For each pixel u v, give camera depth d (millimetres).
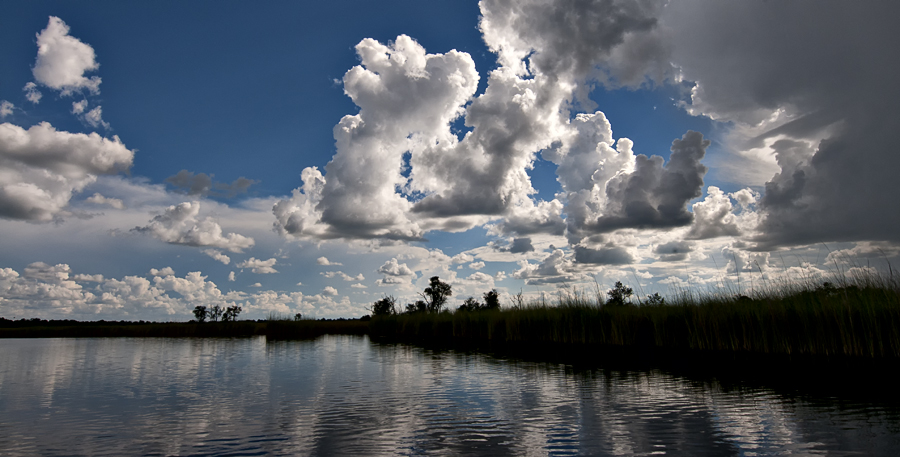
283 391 11203
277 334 38500
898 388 9953
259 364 17031
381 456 6199
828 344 13992
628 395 10000
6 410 9391
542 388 11023
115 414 8938
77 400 10414
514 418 8141
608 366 14562
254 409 9203
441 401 9719
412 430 7465
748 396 9594
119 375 14430
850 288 14281
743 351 16203
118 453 6547
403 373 14055
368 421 8094
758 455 6012
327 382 12477
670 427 7371
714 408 8617
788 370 12555
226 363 17500
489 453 6258
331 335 38688
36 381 13312
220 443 6926
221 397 10531
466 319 31625
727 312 17094
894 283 13453
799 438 6684
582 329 22219
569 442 6684
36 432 7691
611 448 6387
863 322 13203
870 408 8344
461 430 7406
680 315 18828
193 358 19578
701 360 15195
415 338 32031
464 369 14695
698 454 6082
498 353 19531
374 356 19438
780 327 15109
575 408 8844
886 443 6375
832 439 6602
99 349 25359
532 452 6270
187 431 7625
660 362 15141
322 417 8445
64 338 39219
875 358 13070
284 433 7402
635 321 20406
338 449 6531
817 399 9141
